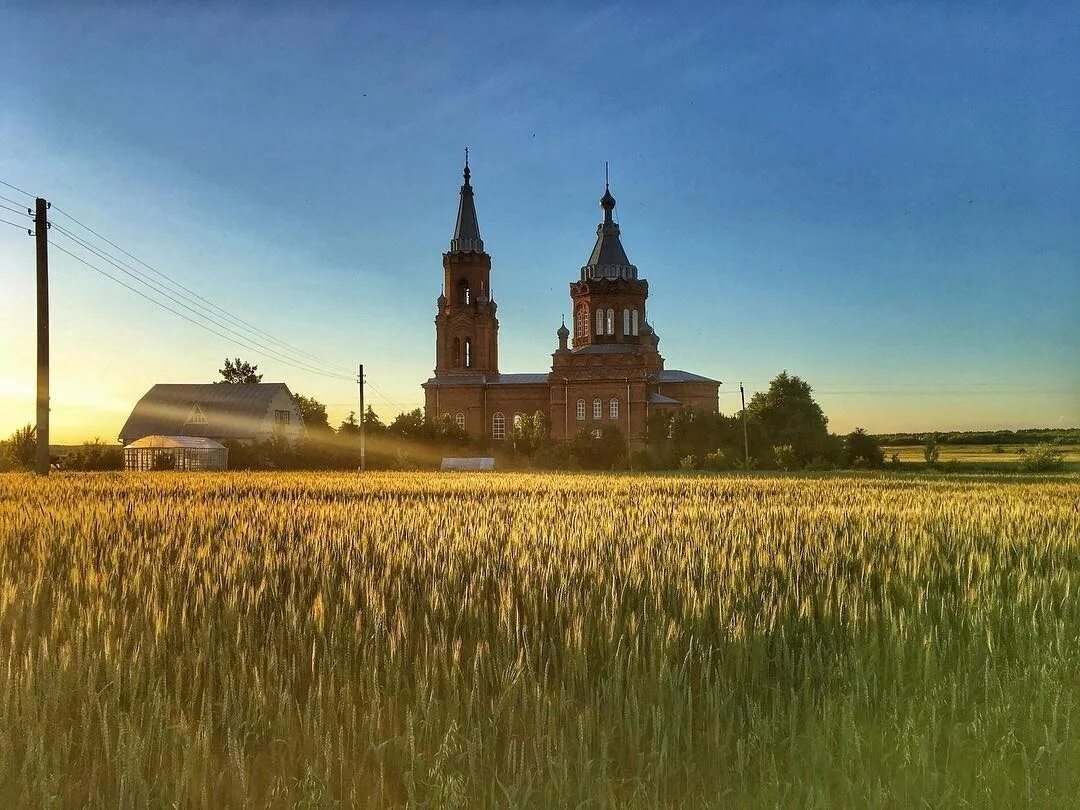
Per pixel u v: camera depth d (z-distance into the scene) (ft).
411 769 16.71
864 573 35.32
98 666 20.02
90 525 48.24
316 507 67.82
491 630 25.57
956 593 32.27
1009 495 91.97
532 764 16.72
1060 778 16.72
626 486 116.78
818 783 16.19
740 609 27.37
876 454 269.64
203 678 20.67
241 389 305.32
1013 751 18.10
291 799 15.96
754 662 22.57
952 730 18.70
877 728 18.92
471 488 107.24
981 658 23.57
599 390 340.59
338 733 17.43
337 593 29.89
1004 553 42.86
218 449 245.24
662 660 21.02
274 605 27.94
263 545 41.42
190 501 72.13
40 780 15.26
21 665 20.12
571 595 28.32
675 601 28.66
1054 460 211.82
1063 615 28.84
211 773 16.34
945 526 55.16
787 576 33.24
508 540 42.83
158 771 16.15
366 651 21.48
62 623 23.71
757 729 18.13
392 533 46.16
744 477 171.01
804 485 122.93
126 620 23.65
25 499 71.36
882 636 25.39
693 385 365.61
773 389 308.19
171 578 31.19
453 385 363.15
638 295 372.38
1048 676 21.59
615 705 19.25
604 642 23.75
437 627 24.52
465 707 19.03
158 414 295.48
